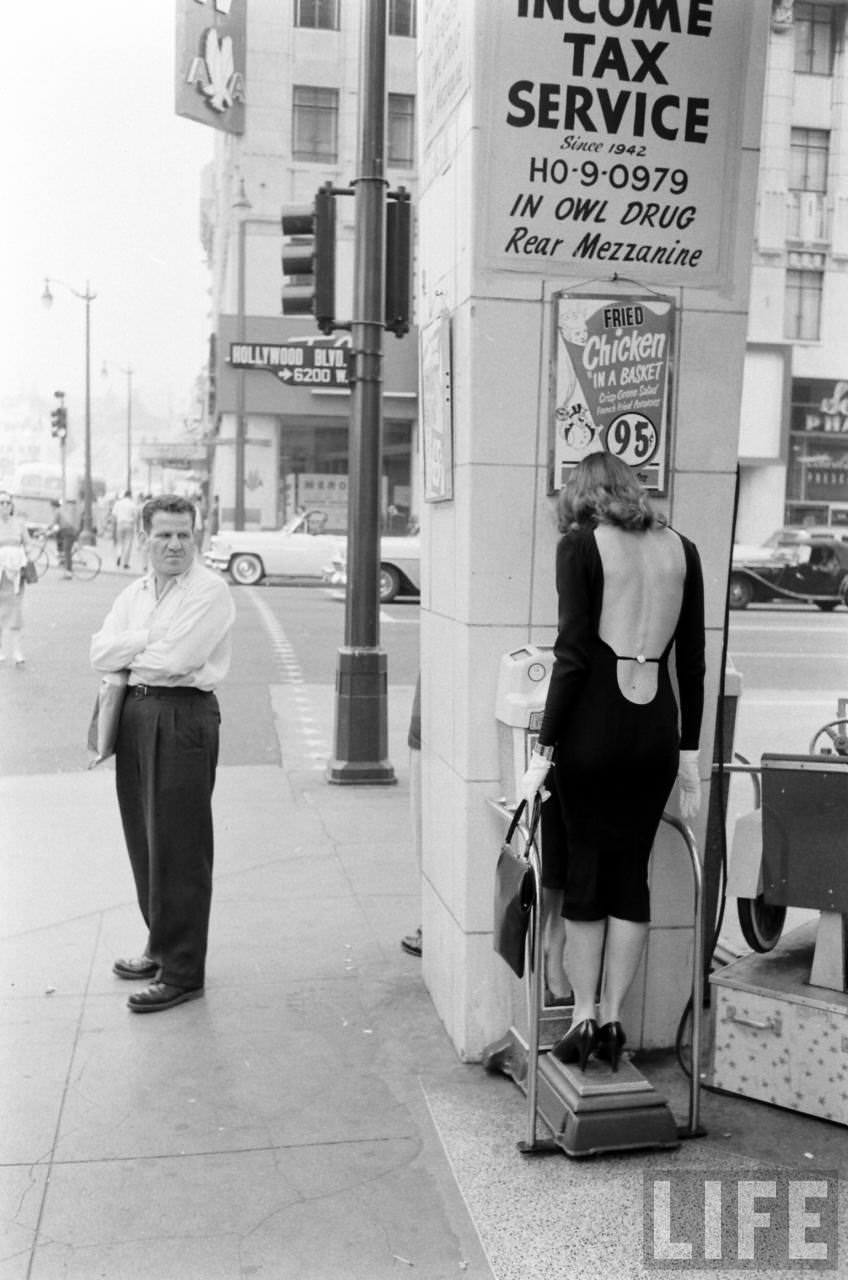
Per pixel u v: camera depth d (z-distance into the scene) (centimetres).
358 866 618
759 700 1166
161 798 428
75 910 544
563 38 357
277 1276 275
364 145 764
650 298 372
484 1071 383
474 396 367
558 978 365
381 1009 434
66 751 920
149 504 430
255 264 3259
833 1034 344
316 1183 315
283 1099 363
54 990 449
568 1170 321
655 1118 330
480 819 382
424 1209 303
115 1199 306
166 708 427
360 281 776
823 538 2334
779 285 2848
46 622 1822
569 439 372
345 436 3541
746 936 370
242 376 3238
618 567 319
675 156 369
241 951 494
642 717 321
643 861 339
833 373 2903
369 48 755
